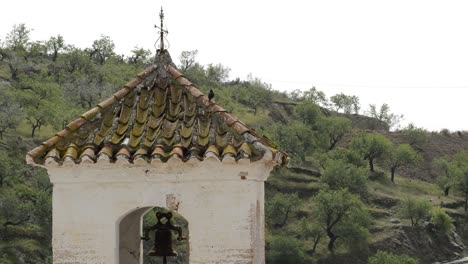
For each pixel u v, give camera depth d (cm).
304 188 12169
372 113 18250
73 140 1055
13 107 11000
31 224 8969
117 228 1047
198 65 15700
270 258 10225
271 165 1067
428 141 17038
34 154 1036
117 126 1066
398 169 15025
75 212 1038
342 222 10850
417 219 11719
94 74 13925
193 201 1026
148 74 1121
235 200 1021
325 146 14638
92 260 1034
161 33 1148
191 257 1022
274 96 16900
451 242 11706
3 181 9500
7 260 8138
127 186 1034
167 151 1020
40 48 15000
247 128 1042
